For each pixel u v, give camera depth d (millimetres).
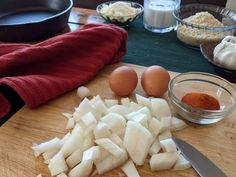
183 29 401
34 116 272
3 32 355
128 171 224
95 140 238
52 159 226
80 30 341
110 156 231
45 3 465
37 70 313
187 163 228
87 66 324
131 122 248
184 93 303
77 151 232
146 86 289
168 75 292
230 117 275
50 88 285
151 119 260
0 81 272
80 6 560
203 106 266
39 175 218
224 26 402
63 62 325
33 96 271
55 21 377
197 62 364
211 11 446
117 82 286
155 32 441
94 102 277
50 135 253
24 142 245
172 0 445
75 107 285
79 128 250
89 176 222
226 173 224
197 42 381
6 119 283
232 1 445
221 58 320
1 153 234
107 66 348
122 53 361
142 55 376
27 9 458
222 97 297
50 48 311
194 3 488
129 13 438
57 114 276
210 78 306
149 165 230
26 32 365
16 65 296
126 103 285
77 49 330
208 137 255
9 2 445
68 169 226
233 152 241
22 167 225
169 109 273
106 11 444
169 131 257
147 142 236
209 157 236
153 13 425
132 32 438
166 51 388
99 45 343
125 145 237
